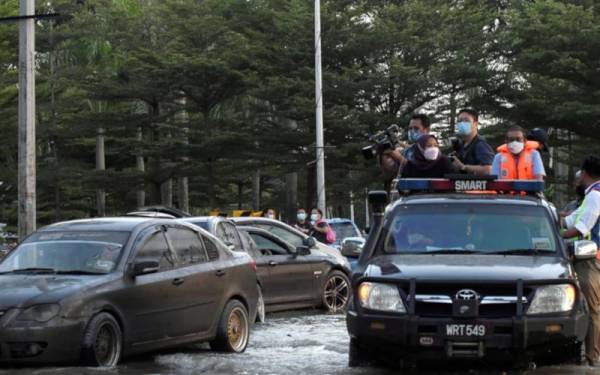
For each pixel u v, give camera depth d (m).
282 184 76.50
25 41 27.70
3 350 10.47
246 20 48.34
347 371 10.19
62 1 54.25
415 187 11.19
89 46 54.34
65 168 56.72
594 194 11.09
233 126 47.62
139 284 11.50
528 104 43.72
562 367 10.05
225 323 12.82
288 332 15.50
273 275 18.41
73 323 10.58
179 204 56.78
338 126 44.75
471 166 12.47
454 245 10.47
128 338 11.25
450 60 45.12
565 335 9.40
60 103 53.50
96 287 10.95
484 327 9.27
